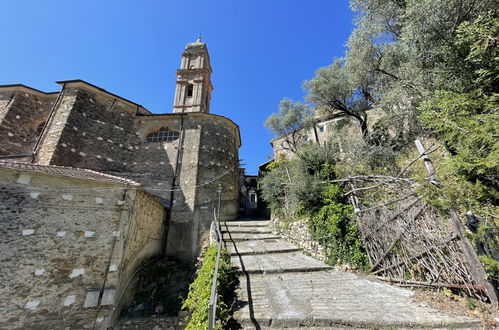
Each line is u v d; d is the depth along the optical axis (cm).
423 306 373
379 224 530
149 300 741
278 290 468
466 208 319
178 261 990
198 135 1348
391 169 733
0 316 477
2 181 550
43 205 578
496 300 321
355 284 489
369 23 875
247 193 2247
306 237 747
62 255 566
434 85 570
